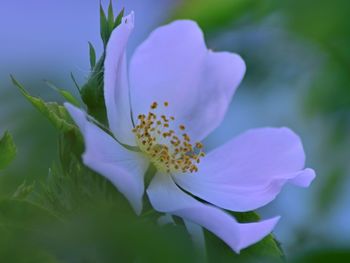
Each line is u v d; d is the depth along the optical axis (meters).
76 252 0.26
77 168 0.28
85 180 0.28
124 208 0.28
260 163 0.32
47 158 0.29
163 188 0.31
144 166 0.32
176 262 0.25
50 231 0.26
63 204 0.28
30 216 0.27
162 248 0.25
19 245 0.26
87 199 0.28
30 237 0.26
